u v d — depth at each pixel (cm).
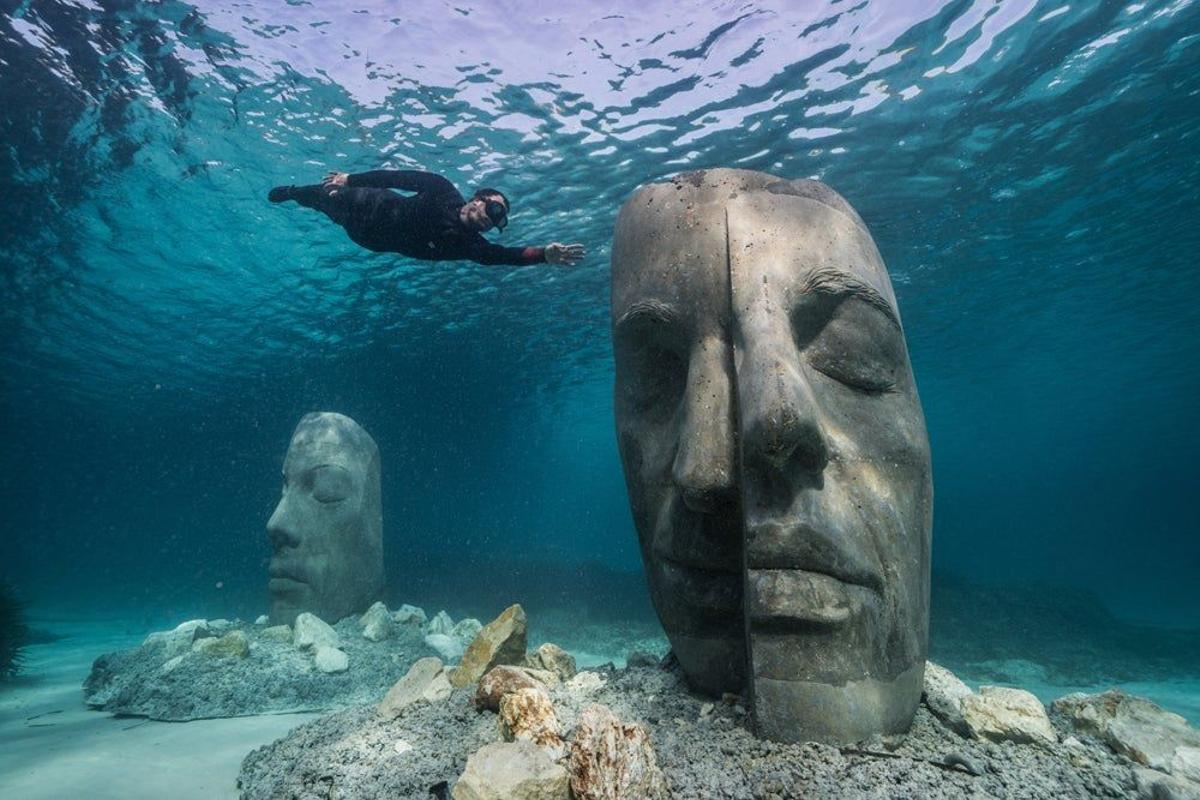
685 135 1126
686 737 275
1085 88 1027
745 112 1070
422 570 1750
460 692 373
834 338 326
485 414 3089
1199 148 1195
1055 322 2202
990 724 281
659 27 900
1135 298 1962
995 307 2044
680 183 376
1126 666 1060
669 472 335
